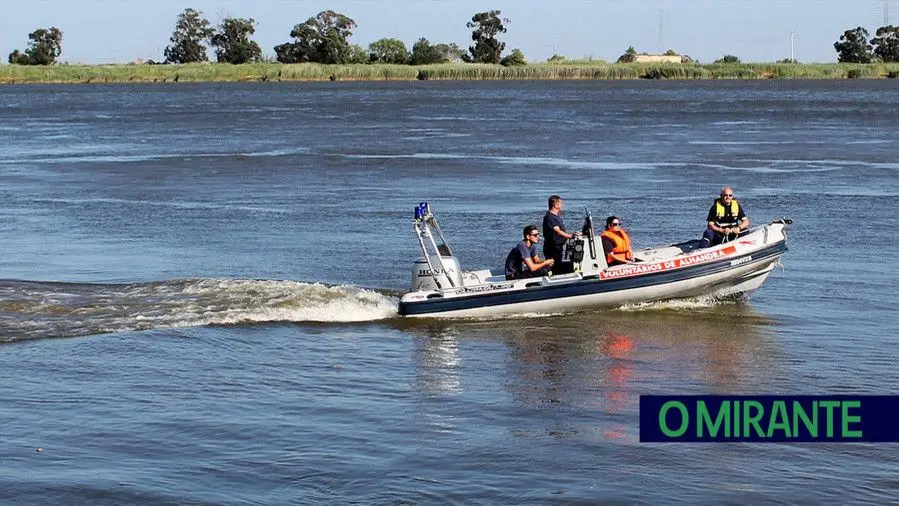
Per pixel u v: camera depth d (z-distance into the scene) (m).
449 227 24.00
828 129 53.50
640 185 31.41
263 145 45.91
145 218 25.72
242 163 38.31
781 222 17.38
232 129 56.25
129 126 59.62
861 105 76.75
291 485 10.05
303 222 24.95
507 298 16.28
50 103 89.44
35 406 12.05
